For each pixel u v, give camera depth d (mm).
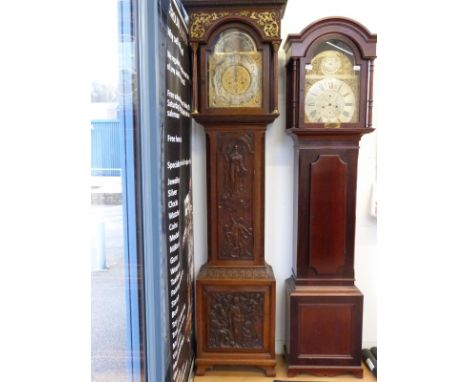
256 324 1975
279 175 2182
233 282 1946
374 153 2145
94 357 910
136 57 1099
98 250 923
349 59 1889
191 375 1931
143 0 1120
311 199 1958
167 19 1368
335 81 1900
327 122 1907
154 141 1191
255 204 1999
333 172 1946
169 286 1387
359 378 1961
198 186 2188
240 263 2029
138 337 1136
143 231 1139
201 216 2199
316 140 1935
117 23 999
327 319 1957
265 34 1847
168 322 1368
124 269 1060
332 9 2088
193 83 1875
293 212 2154
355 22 1812
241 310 1970
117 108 1004
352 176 1949
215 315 1978
